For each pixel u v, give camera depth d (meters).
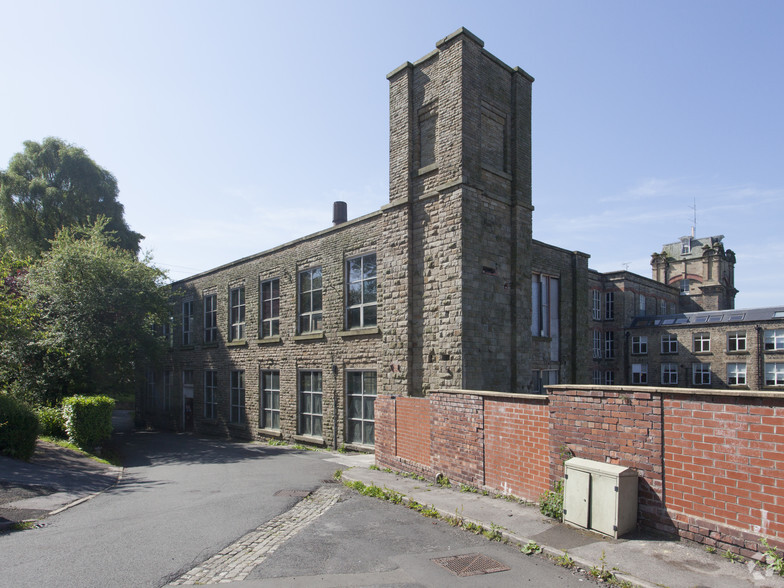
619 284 46.22
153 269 24.62
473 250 14.14
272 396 22.06
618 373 45.38
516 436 8.99
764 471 5.69
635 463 6.95
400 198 15.50
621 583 5.52
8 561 6.45
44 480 11.62
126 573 6.03
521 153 16.08
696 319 43.94
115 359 23.16
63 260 22.30
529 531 7.20
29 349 21.22
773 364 39.12
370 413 17.16
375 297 17.20
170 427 29.50
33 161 36.12
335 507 9.31
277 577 5.89
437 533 7.57
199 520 8.51
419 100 15.52
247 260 23.97
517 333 15.09
